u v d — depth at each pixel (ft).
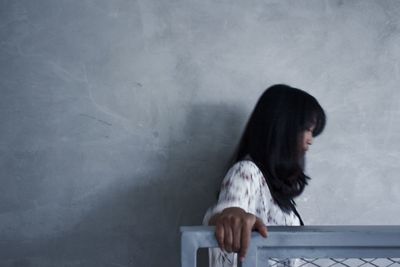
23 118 4.37
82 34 4.38
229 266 3.13
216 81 4.45
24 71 4.37
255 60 4.47
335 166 4.57
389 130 4.59
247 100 4.47
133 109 4.42
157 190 4.45
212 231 2.22
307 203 4.58
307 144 3.61
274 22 4.49
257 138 3.51
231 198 2.89
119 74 4.40
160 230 4.45
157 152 4.44
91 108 4.40
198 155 4.45
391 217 4.61
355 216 4.59
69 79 4.39
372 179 4.59
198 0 4.42
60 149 4.40
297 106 3.48
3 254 4.37
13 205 4.38
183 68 4.42
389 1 4.57
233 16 4.45
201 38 4.43
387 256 2.19
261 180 3.27
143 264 4.45
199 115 4.45
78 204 4.41
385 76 4.58
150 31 4.40
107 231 4.43
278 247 2.21
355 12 4.55
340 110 4.55
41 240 4.40
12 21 4.34
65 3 4.37
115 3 4.39
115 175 4.42
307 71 4.52
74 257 4.42
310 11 4.50
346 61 4.54
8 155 4.37
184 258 2.20
